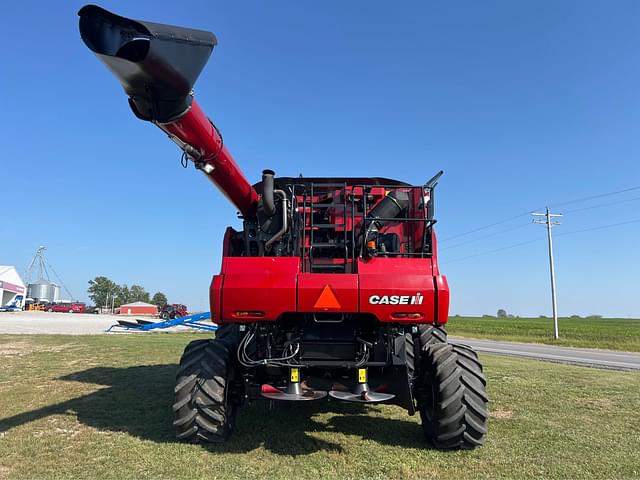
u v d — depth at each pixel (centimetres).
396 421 580
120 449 449
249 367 510
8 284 6725
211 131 395
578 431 534
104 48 292
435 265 468
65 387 775
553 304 3638
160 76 313
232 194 491
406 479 386
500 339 3541
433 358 479
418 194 541
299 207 555
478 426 454
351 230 527
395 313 452
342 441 489
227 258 468
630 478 393
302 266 484
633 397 736
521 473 402
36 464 408
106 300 12019
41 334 1973
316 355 495
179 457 429
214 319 457
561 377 953
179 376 475
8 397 695
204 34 324
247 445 470
